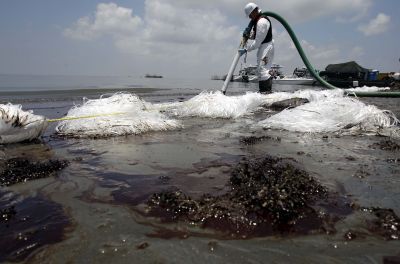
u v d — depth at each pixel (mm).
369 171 3123
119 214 2232
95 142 4438
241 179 2725
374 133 4949
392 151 3939
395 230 1981
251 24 9812
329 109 5594
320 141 4516
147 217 2180
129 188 2705
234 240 1896
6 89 14344
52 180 2896
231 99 7336
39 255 1759
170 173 3090
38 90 13430
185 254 1766
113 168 3248
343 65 19500
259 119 6633
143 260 1713
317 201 2383
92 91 13117
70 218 2184
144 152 3887
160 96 12250
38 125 4426
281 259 1724
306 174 2777
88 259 1723
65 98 9953
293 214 2141
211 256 1749
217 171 3127
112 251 1795
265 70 10094
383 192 2584
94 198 2512
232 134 5047
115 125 4988
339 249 1810
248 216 2113
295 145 4254
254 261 1706
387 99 10000
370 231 1984
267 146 4195
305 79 20344
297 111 5715
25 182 2836
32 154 3785
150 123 5297
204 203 2277
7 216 2182
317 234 1951
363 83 17844
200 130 5387
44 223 2111
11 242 1881
